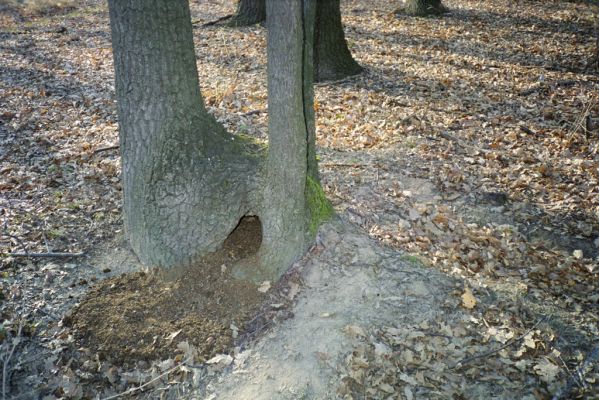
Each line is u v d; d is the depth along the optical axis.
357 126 7.38
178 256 4.53
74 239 5.10
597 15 13.98
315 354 3.77
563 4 15.47
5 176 6.18
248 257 4.59
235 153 4.58
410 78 9.23
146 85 4.25
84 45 11.67
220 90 8.55
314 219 4.56
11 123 7.60
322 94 8.55
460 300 4.27
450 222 5.23
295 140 4.06
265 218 4.39
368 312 4.07
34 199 5.73
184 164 4.40
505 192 5.75
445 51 10.93
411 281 4.34
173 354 3.97
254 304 4.24
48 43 11.93
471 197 5.66
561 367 3.82
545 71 9.49
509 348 3.95
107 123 7.64
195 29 12.69
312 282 4.32
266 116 7.68
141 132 4.37
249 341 4.01
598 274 4.66
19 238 5.05
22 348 4.04
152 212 4.47
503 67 9.80
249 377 3.75
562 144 6.71
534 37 11.98
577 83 8.68
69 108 8.19
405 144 6.73
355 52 10.88
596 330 4.10
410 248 4.84
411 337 3.93
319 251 4.48
